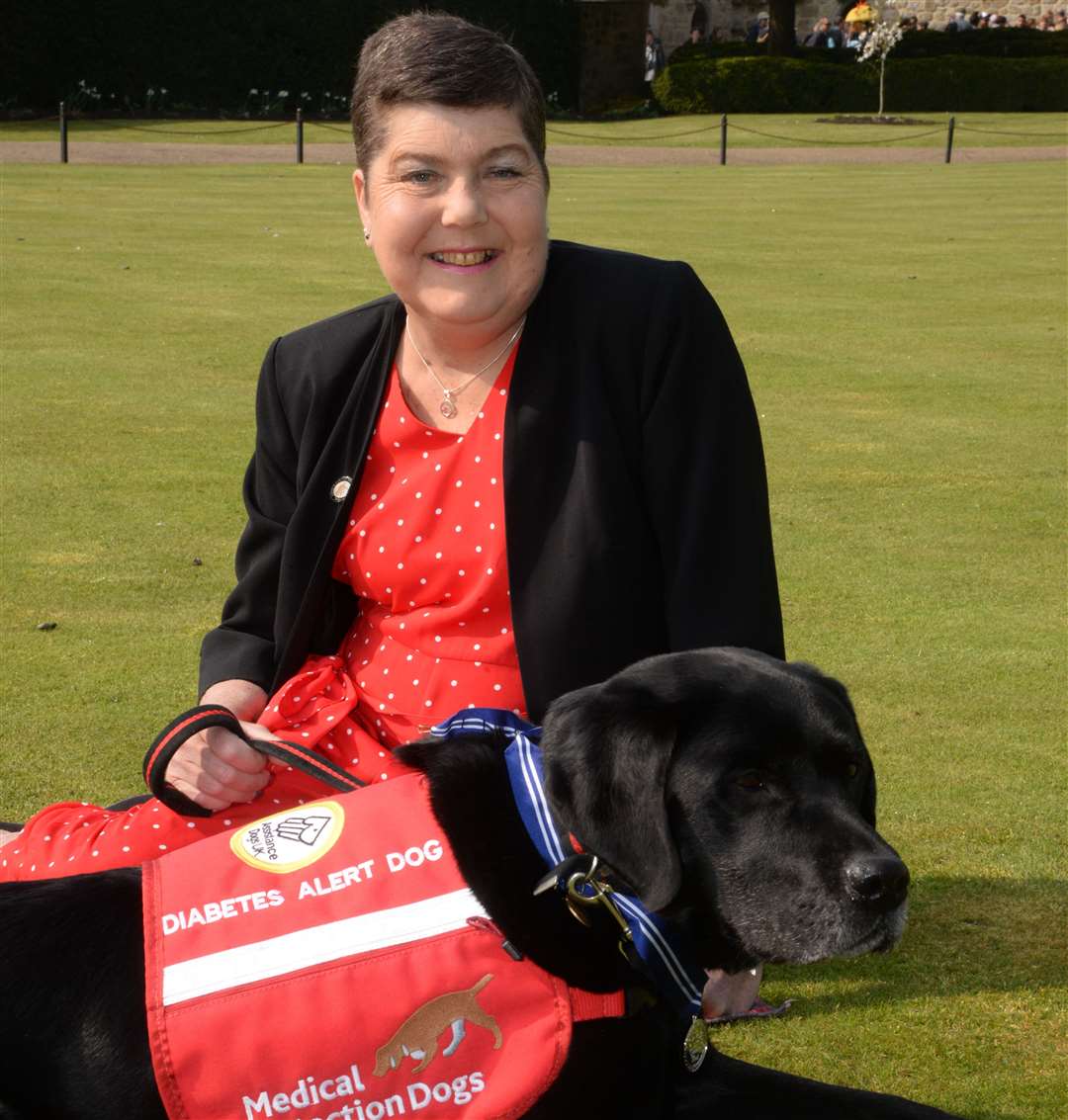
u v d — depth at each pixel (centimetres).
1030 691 611
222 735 329
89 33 4419
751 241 2064
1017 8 6059
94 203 2428
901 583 738
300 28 4597
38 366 1199
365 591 354
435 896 272
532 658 332
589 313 344
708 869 264
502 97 332
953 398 1138
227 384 1149
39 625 666
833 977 415
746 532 340
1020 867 472
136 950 273
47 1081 269
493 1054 268
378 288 1603
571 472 336
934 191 2842
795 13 5703
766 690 267
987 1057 379
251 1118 263
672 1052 296
